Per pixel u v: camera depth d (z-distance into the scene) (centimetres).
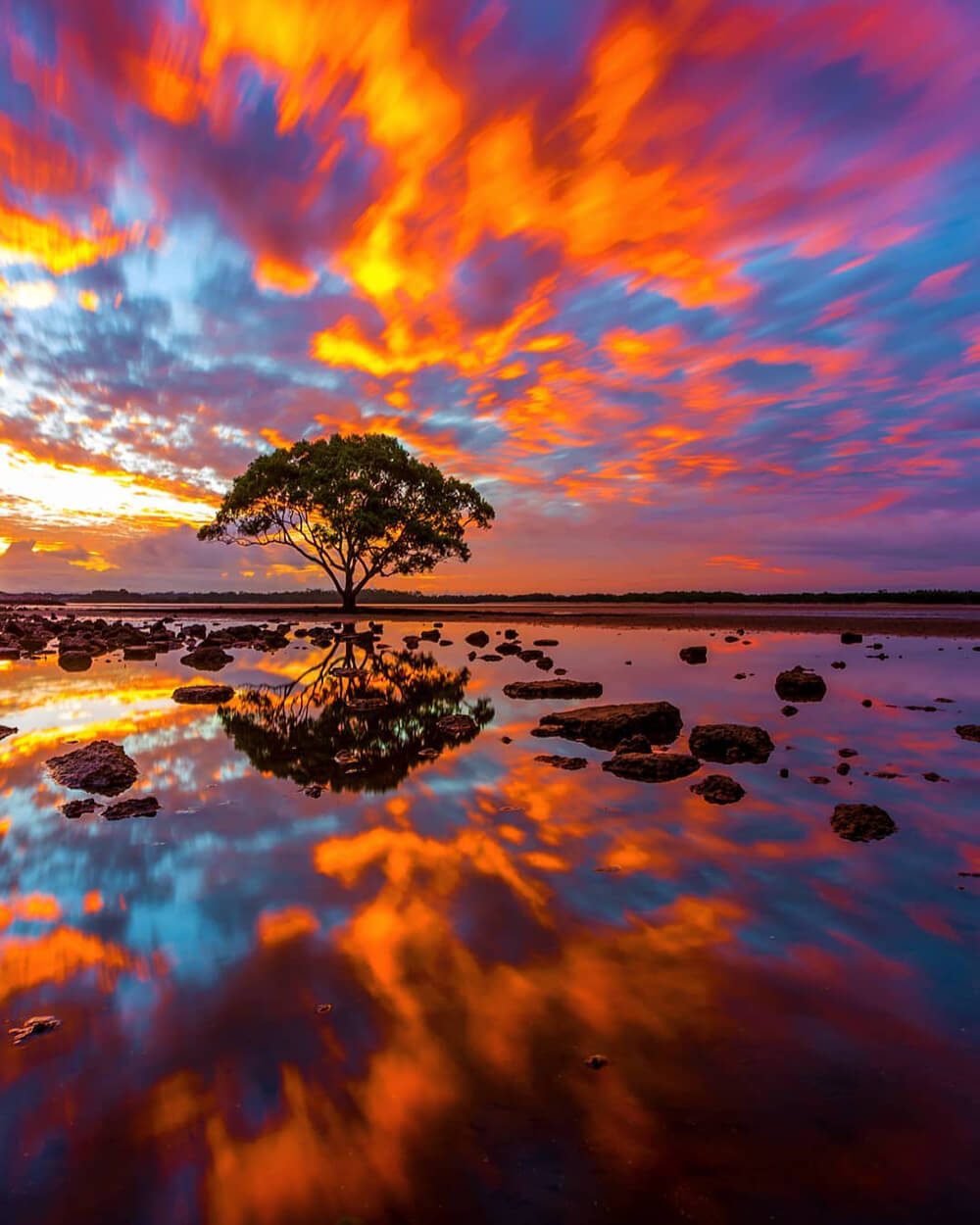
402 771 640
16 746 760
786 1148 201
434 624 3438
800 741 767
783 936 324
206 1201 185
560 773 631
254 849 438
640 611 4756
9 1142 205
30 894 373
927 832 467
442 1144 203
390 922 337
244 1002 272
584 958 303
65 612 4875
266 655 1953
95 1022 260
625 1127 209
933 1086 224
